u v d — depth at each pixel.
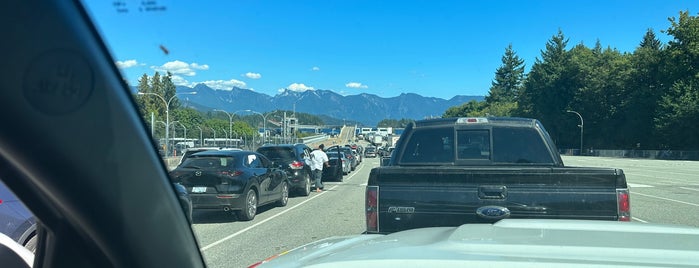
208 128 64.69
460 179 4.71
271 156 16.41
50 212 1.90
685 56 62.91
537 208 4.59
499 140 6.66
